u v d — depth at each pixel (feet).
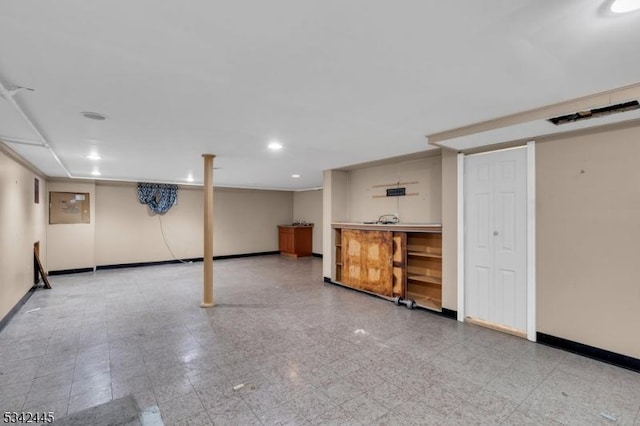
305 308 14.71
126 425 6.54
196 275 22.67
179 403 7.29
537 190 10.68
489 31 4.71
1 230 12.06
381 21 4.44
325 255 20.18
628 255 8.91
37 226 18.94
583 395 7.61
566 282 10.07
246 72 6.13
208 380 8.29
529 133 9.88
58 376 8.51
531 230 10.80
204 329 11.99
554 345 10.34
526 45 5.10
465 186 12.85
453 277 13.25
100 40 4.92
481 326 12.26
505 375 8.55
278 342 10.75
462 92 7.16
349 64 5.81
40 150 12.94
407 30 4.68
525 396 7.57
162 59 5.58
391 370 8.82
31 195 17.19
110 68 5.91
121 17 4.31
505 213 11.64
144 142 11.95
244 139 11.55
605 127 9.22
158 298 16.44
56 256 22.40
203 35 4.81
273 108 8.21
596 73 6.16
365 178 18.92
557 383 8.14
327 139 11.63
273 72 6.13
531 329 10.84
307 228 32.37
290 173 21.12
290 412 6.97
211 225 14.85
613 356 9.17
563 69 5.99
